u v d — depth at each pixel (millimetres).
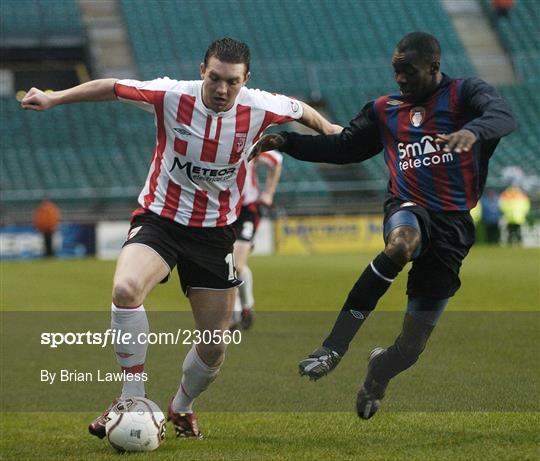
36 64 119188
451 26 130125
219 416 21156
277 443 18047
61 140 106188
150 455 17031
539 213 94438
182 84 18375
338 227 90000
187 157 18266
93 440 18844
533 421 19234
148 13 126188
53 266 71375
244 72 17547
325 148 19703
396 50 18406
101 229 85312
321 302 45344
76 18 120625
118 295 17562
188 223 18469
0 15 118688
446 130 18422
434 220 18562
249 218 36875
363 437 18328
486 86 17953
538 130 113875
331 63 122812
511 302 43344
